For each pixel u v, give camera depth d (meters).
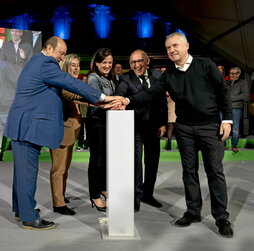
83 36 13.26
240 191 3.70
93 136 3.01
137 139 3.01
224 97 2.47
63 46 2.58
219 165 2.51
